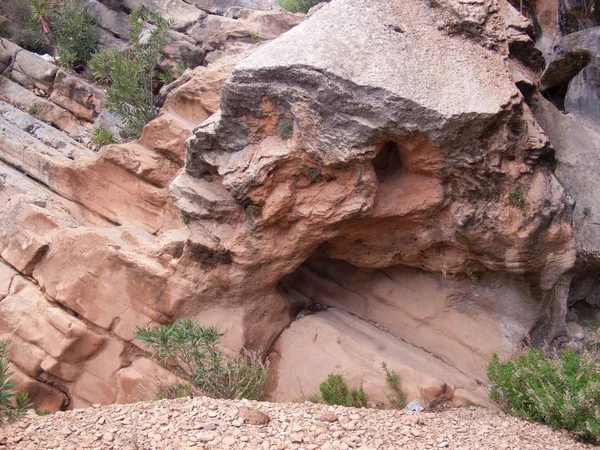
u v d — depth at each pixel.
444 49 5.90
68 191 8.38
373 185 5.96
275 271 6.63
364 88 5.49
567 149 7.33
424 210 6.21
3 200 8.16
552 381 5.49
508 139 5.78
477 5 6.11
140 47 10.39
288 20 10.80
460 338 6.89
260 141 6.16
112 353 6.84
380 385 6.21
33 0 11.59
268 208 6.19
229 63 8.41
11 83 10.97
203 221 6.63
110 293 6.85
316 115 5.70
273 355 6.91
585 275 7.49
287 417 5.05
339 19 5.94
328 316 7.09
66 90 10.73
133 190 8.05
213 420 4.94
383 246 6.79
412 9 6.15
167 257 6.84
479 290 6.87
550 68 8.57
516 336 6.72
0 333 6.92
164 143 8.02
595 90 7.94
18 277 7.21
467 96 5.58
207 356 6.43
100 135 9.85
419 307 7.11
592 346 7.09
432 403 6.11
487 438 4.91
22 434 4.75
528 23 6.82
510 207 5.99
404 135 5.63
